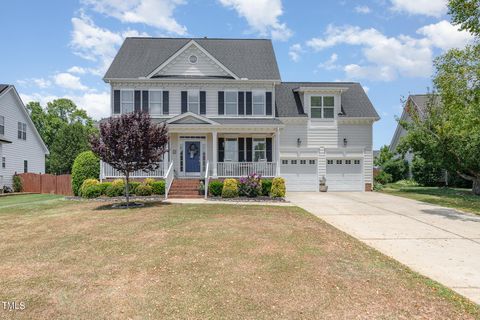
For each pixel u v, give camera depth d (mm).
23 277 5926
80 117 55375
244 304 4816
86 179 19031
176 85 21359
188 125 19438
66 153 41344
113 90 21000
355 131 23328
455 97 14438
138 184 17844
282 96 24453
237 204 14891
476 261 7016
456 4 13398
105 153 13688
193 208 13344
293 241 8234
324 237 8781
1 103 26031
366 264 6617
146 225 10039
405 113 33281
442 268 6562
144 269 6250
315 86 23891
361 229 10094
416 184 28703
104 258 6949
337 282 5645
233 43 24906
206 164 19219
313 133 23125
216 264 6465
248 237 8516
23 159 29188
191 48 21688
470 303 4941
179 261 6656
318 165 22672
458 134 18359
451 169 21438
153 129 14258
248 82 21609
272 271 6102
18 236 9062
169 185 18000
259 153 22016
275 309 4672
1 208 14445
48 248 7773
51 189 25781
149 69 21719
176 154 21141
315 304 4824
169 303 4863
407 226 10562
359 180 22828
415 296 5137
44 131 50969
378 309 4688
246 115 21656
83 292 5270
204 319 4410
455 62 14375
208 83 21500
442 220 11617
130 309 4699
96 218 11398
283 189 17578
